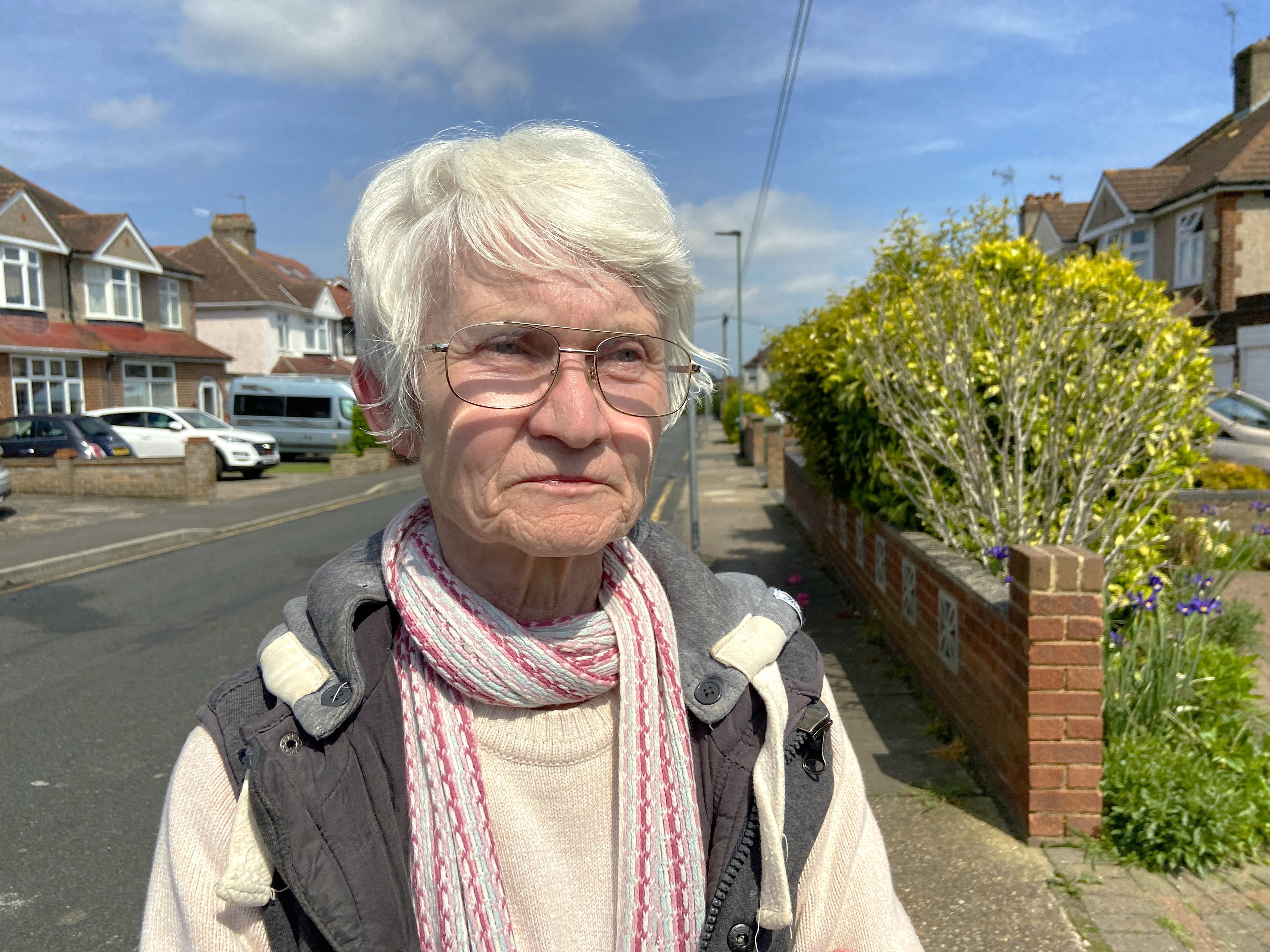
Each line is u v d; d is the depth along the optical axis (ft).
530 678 2.94
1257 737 11.95
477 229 2.81
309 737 2.87
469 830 2.84
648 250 2.90
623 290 2.92
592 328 2.86
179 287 101.76
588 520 2.92
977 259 17.26
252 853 2.77
